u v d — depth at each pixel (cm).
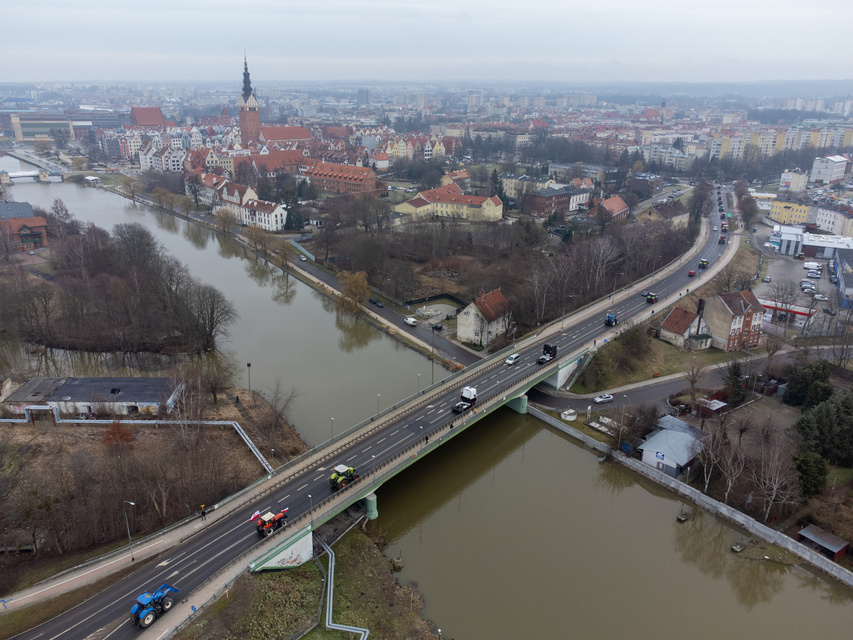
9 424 12912
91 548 9238
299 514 9738
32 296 17800
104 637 7475
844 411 12269
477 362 15525
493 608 8938
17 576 8619
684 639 8519
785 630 8819
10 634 7525
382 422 12619
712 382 15588
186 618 7819
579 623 8712
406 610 8750
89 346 16975
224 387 15038
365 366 16638
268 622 8062
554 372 15225
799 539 10325
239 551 9019
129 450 11581
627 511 11431
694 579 9750
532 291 19438
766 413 14075
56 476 10762
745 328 17550
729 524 10988
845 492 11331
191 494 10156
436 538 10512
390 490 11775
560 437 13900
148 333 17462
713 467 11719
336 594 8888
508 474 12525
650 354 16912
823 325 19088
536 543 10431
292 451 12350
